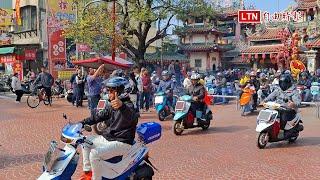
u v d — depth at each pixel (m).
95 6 24.69
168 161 8.88
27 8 35.66
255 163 8.78
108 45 24.78
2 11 34.94
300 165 8.62
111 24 22.83
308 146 10.70
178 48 51.88
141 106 17.91
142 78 17.77
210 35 49.81
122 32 24.58
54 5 26.66
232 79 31.86
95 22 23.05
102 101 12.09
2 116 15.80
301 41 39.66
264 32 46.66
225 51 52.53
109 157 5.51
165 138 11.62
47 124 13.79
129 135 5.62
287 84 11.13
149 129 5.89
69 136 5.39
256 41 46.94
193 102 12.51
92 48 26.09
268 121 10.32
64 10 27.00
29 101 19.06
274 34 44.94
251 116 16.72
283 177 7.70
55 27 26.88
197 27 49.34
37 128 12.97
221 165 8.58
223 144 10.82
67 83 24.14
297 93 11.19
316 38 37.41
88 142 5.43
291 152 9.94
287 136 10.74
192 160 8.99
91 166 5.46
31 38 35.25
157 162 8.79
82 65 21.05
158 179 7.54
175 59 49.03
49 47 26.88
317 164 8.71
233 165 8.59
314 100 20.53
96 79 14.84
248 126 13.95
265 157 9.37
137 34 26.89
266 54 45.22
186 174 7.88
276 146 10.70
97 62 20.41
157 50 48.28
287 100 11.02
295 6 43.31
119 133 5.58
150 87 18.09
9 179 7.47
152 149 10.11
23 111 17.52
